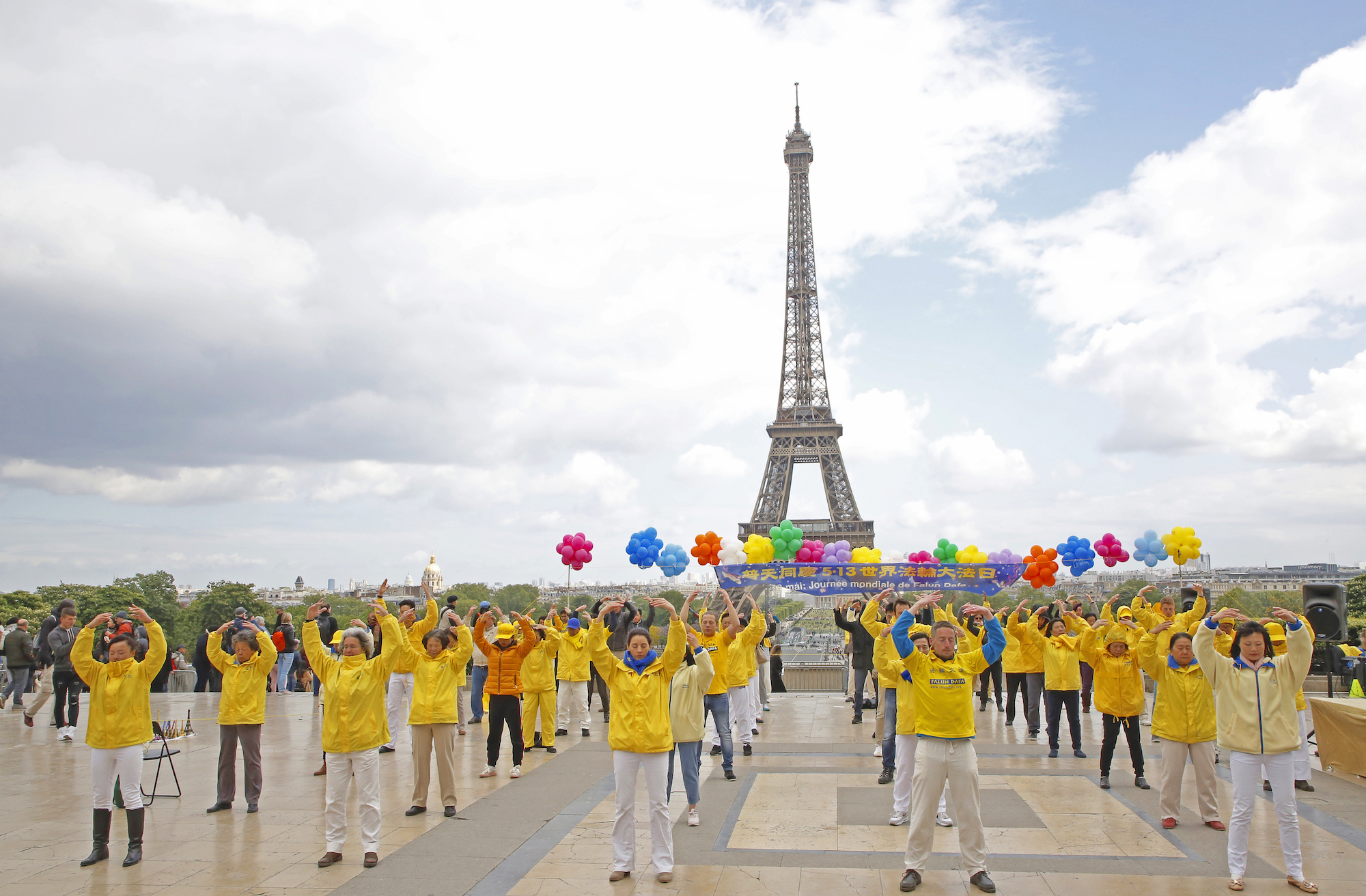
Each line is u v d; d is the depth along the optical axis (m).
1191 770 17.45
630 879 10.91
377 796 11.77
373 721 11.83
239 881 10.96
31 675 27.92
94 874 11.27
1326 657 20.23
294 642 30.83
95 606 103.38
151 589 121.69
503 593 169.88
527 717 19.33
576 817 13.84
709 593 17.72
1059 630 18.72
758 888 10.51
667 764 12.79
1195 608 16.58
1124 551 25.05
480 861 11.66
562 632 22.03
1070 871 11.01
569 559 23.45
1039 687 21.08
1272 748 10.36
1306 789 15.24
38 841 12.80
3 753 19.91
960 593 24.73
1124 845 12.12
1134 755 15.53
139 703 12.02
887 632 13.26
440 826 13.40
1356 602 98.44
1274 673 10.54
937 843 12.37
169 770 17.92
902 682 12.95
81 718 25.58
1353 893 10.15
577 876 11.04
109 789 11.84
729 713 17.19
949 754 10.52
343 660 12.01
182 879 11.05
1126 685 15.43
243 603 114.88
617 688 11.20
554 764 17.95
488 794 15.38
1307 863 11.25
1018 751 19.19
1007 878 10.79
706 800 14.81
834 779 16.30
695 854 11.88
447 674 14.16
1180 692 12.87
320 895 10.41
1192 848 11.95
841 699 27.94
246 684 14.62
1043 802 14.52
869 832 12.85
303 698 29.42
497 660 16.94
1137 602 17.81
